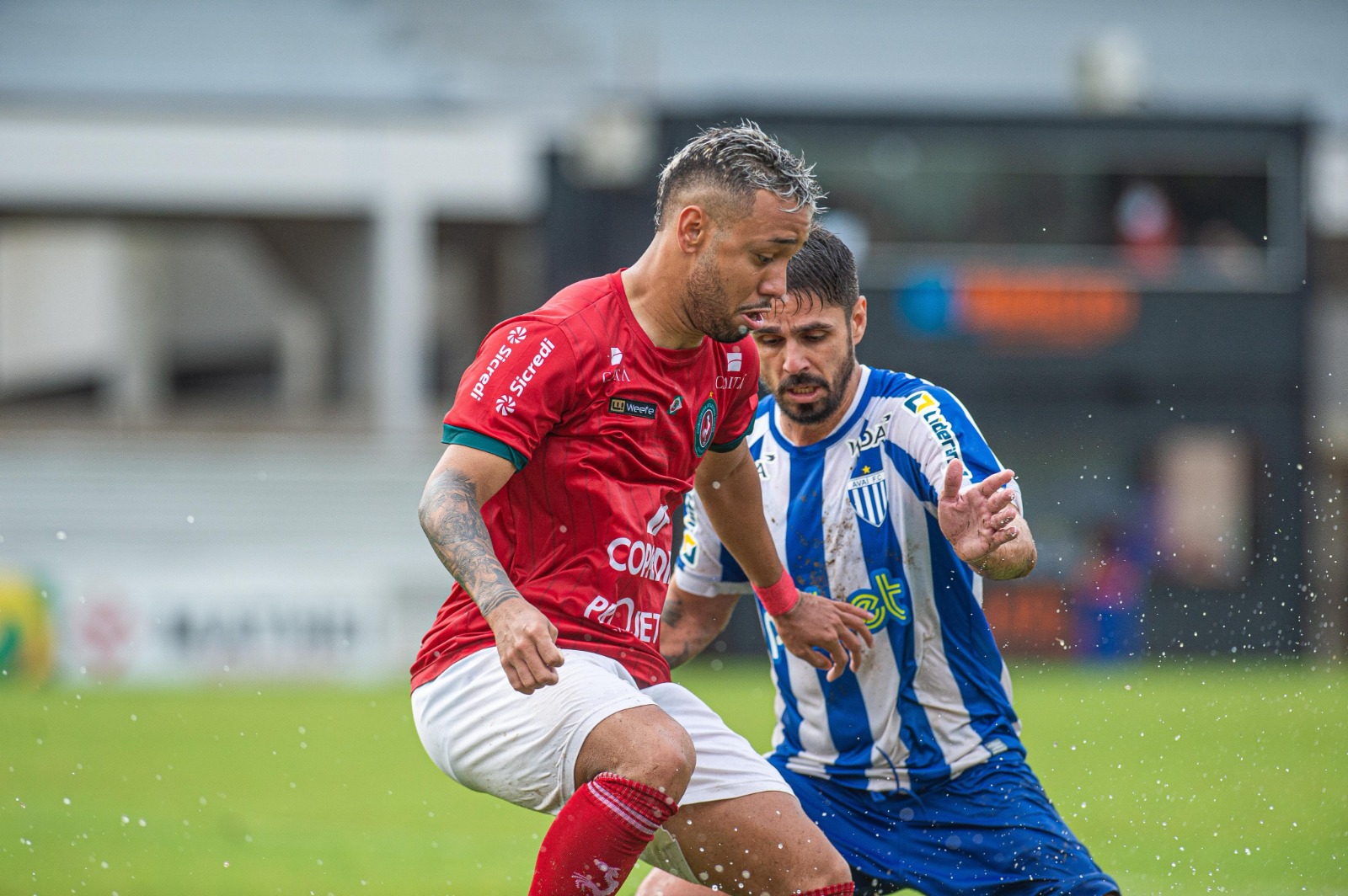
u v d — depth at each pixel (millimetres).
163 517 65188
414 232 74375
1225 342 58531
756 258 10289
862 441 12227
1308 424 58812
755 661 52625
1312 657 57125
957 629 12242
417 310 74500
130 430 77375
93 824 23281
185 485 66812
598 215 57031
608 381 10492
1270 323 58656
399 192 74250
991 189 57750
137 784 28297
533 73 86625
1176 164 58156
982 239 57906
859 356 57844
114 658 48719
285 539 64812
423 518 10008
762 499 12297
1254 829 20656
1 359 99000
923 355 57906
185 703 42219
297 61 85250
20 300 98750
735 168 10188
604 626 10719
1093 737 30547
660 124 56812
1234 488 58656
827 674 12289
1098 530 57594
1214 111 58250
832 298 11680
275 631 50250
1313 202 59969
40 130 71875
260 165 73375
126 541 63562
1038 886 11875
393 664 51719
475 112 80625
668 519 11180
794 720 12656
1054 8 92188
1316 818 21547
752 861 10688
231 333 108438
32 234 97375
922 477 11984
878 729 12273
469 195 74625
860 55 89938
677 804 10008
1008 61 89625
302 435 74125
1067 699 39500
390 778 29438
